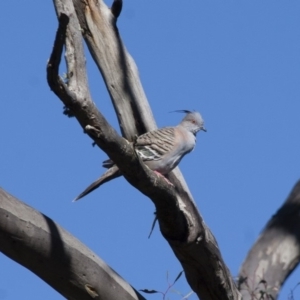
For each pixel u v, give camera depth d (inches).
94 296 448.1
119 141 401.7
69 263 435.2
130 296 460.4
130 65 549.6
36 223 420.8
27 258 425.4
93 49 546.0
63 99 377.4
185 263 487.5
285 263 590.6
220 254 488.4
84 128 392.8
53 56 357.7
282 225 601.3
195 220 471.5
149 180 430.0
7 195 414.9
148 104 556.1
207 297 504.1
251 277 584.1
